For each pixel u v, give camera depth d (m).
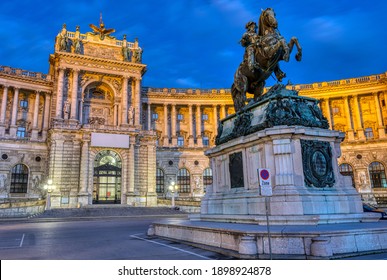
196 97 73.06
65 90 57.94
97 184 53.84
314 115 13.53
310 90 69.12
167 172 67.25
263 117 13.58
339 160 63.94
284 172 12.00
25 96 62.41
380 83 65.62
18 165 57.16
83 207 47.41
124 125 58.84
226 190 14.84
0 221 34.62
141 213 45.59
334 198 12.08
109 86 62.44
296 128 12.26
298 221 10.74
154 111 73.12
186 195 67.19
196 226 12.05
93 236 17.44
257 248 8.91
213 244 10.90
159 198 60.34
